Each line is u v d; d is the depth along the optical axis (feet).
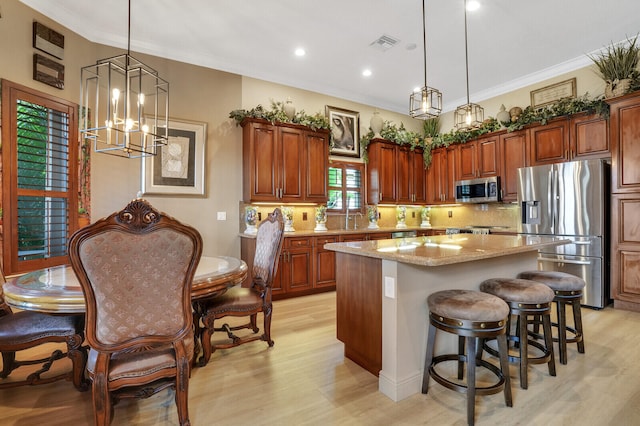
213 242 13.57
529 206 13.50
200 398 6.24
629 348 8.20
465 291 6.43
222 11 10.42
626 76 11.35
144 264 4.54
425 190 19.48
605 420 5.43
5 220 8.94
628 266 11.22
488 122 16.11
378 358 6.92
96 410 4.47
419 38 12.09
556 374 6.97
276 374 7.16
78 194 10.77
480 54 13.35
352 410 5.84
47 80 9.91
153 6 10.12
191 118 13.17
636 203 11.04
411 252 6.38
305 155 14.85
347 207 17.53
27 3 9.43
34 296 5.24
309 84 16.12
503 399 6.08
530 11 10.51
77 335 6.41
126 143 7.34
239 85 14.33
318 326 10.21
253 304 8.20
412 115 9.49
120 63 11.80
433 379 6.25
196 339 8.04
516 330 8.38
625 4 10.17
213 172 13.62
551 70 14.73
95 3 9.96
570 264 12.25
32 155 9.65
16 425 5.47
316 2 10.01
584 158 12.82
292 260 13.66
